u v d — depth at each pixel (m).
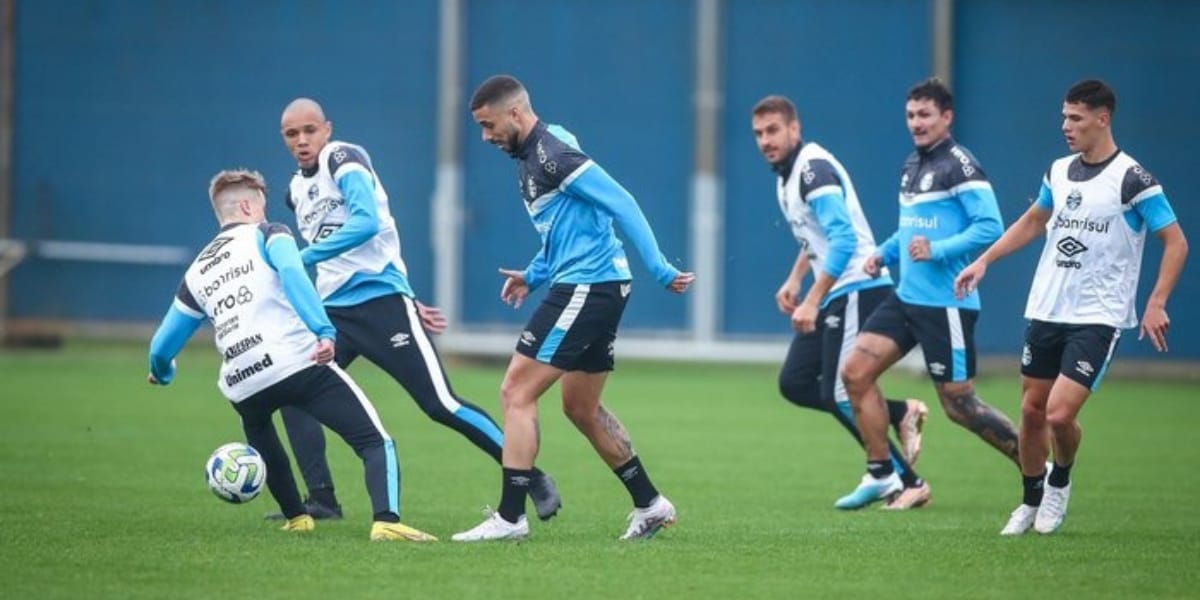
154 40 78.69
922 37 73.69
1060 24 74.00
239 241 31.39
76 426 53.59
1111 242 32.22
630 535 32.84
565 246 31.58
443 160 76.50
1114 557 30.77
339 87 77.50
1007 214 74.75
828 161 39.94
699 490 42.59
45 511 36.03
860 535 33.78
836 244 38.94
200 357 82.31
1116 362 76.44
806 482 44.41
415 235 77.31
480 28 76.12
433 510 37.91
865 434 39.53
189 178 78.88
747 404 66.06
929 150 38.78
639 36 75.25
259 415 32.12
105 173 79.44
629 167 75.69
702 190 75.25
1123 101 74.00
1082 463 48.62
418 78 76.88
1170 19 73.50
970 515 38.53
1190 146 73.69
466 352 77.56
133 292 79.94
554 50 75.69
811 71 74.56
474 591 26.52
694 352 76.00
